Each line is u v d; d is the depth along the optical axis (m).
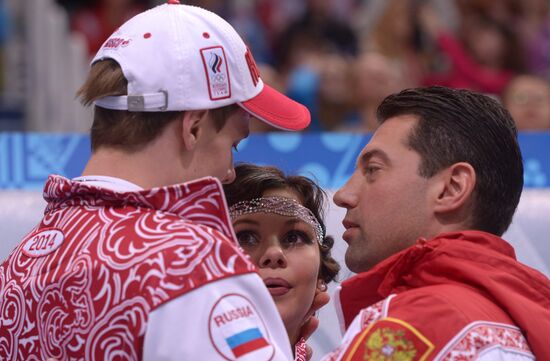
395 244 5.25
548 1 16.22
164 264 4.40
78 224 4.68
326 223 7.44
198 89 4.80
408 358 4.55
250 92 5.04
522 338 4.73
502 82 14.67
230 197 5.95
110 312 4.39
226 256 4.50
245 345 4.39
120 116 4.78
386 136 5.31
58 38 13.77
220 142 4.95
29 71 13.75
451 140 5.17
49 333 4.56
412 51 15.05
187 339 4.33
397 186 5.21
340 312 5.31
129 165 4.76
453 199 5.12
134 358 4.36
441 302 4.68
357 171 5.42
